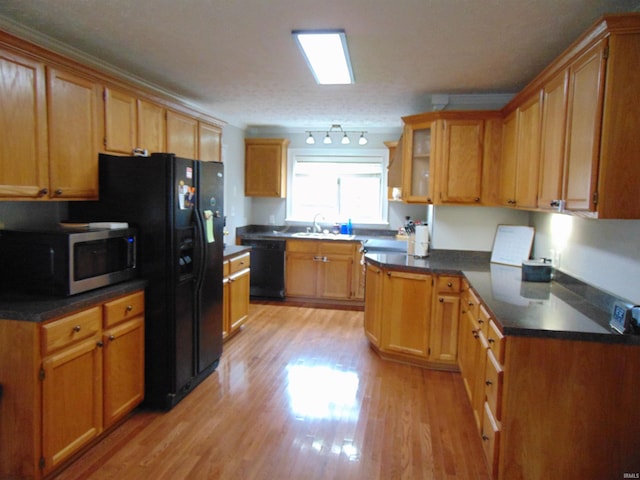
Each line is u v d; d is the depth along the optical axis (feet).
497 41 8.38
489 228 12.99
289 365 11.93
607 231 7.58
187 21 7.73
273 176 19.93
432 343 11.50
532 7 6.89
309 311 17.47
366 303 13.61
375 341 12.59
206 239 10.42
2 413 6.62
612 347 6.20
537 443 6.49
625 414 6.27
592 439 6.37
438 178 12.24
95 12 7.45
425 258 13.05
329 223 20.74
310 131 20.43
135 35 8.45
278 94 13.02
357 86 11.87
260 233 20.51
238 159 19.40
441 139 12.12
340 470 7.41
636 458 6.31
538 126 8.65
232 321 13.48
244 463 7.56
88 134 8.80
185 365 9.78
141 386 9.11
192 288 9.99
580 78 6.59
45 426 6.68
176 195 9.14
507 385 6.47
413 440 8.37
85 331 7.38
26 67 7.28
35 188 7.55
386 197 20.25
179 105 12.09
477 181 12.01
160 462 7.54
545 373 6.38
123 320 8.42
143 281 8.97
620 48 5.76
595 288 7.91
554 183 7.67
